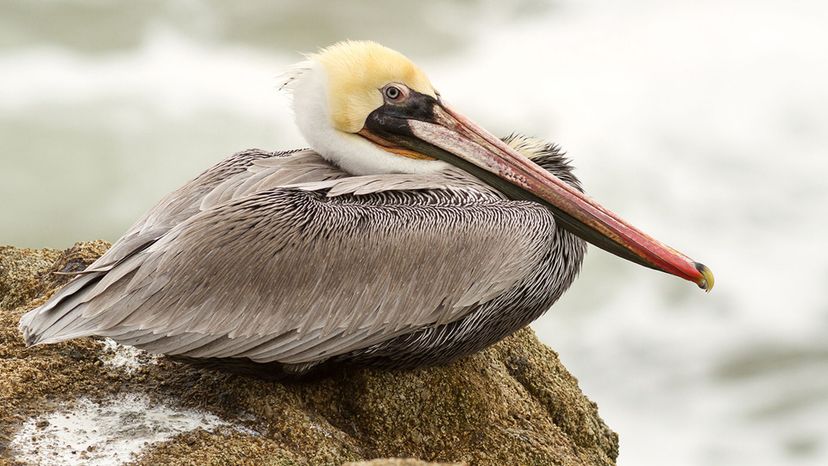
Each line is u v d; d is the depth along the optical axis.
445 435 8.16
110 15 24.84
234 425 7.54
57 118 21.77
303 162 8.54
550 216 8.29
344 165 8.62
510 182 8.67
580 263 8.88
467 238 7.77
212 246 7.32
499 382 8.81
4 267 9.34
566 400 9.20
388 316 7.59
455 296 7.73
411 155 8.72
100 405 7.56
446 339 7.99
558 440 8.65
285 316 7.39
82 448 7.12
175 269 7.26
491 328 8.17
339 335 7.54
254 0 26.52
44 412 7.39
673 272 8.62
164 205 7.97
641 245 8.58
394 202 7.98
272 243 7.39
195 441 7.28
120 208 19.97
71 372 7.79
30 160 20.69
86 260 9.09
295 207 7.55
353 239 7.54
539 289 8.31
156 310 7.23
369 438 7.98
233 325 7.30
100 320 7.21
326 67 8.54
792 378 17.00
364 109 8.55
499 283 7.86
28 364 7.75
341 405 8.07
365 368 8.12
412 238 7.66
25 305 8.82
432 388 8.25
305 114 8.58
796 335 18.02
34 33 24.12
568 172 9.21
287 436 7.53
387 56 8.61
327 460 7.45
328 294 7.46
